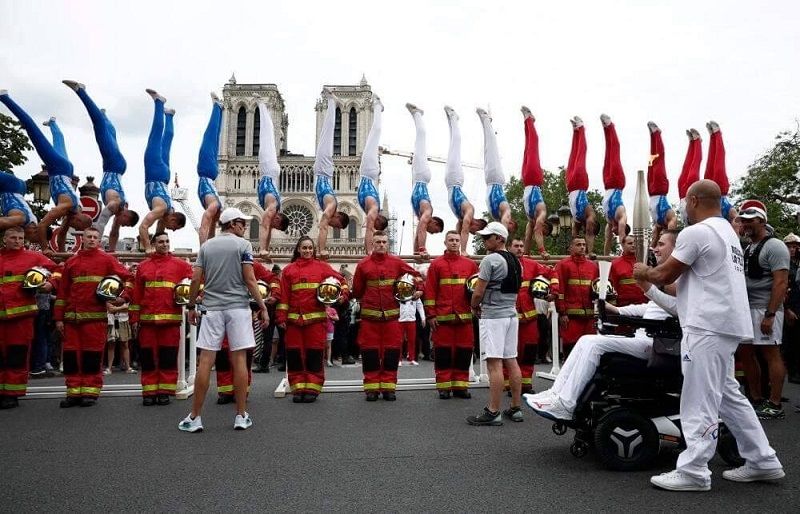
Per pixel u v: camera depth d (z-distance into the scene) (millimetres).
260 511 4012
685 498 4297
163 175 12305
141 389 9391
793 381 10680
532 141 15523
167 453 5605
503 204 14984
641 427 5035
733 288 4539
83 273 8516
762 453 4621
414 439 6172
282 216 13664
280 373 12984
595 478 4793
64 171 11398
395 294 9031
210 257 6715
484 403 8570
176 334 8648
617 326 6012
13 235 8523
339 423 7047
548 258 15016
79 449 5781
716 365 4516
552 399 5309
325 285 8789
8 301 8297
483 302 7035
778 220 29984
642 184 5250
